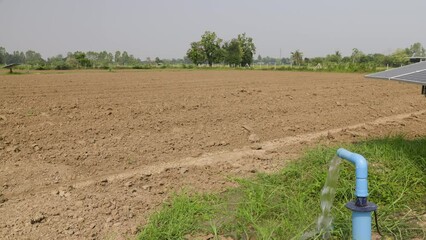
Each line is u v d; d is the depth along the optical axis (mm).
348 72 46250
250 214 4777
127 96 14383
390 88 20359
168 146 8180
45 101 12594
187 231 4543
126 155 7480
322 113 12477
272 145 8648
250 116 11398
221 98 14430
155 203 5309
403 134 9141
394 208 5043
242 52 83062
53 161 6988
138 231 4543
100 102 12609
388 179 5684
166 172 6574
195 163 7176
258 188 5543
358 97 16297
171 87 18531
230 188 5809
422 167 6293
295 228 4520
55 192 5625
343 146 7512
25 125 9180
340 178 5539
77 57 61125
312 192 5438
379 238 4477
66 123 9469
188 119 10539
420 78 5098
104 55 103125
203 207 4988
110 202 5266
